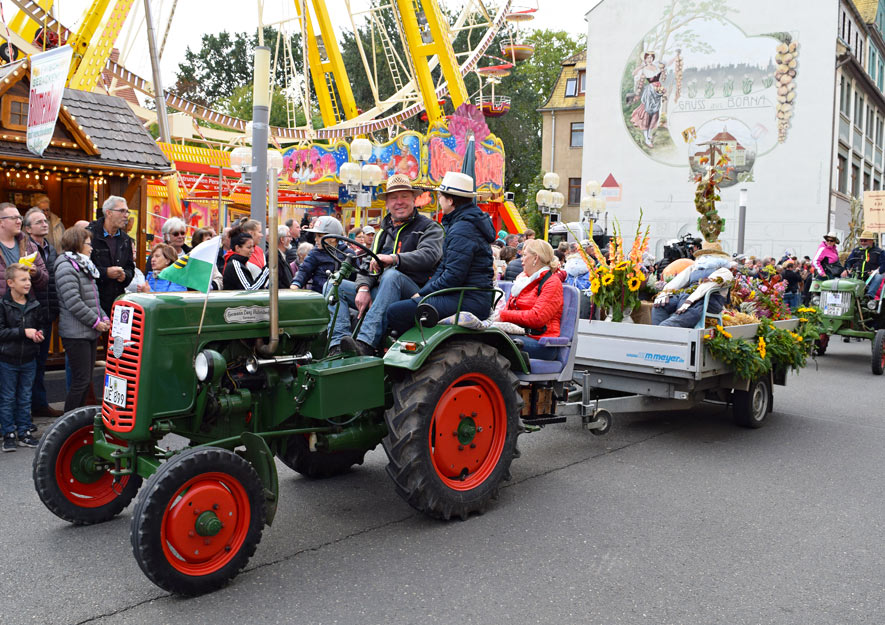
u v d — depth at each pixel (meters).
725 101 30.05
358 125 24.44
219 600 3.41
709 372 6.30
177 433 3.85
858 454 6.24
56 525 4.34
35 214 6.46
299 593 3.48
